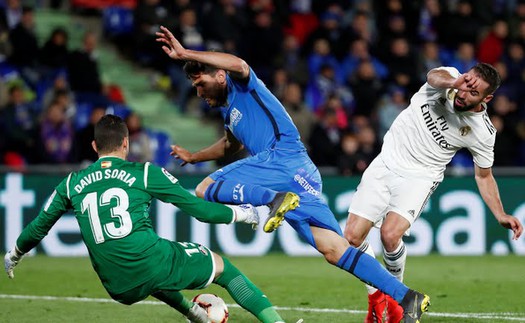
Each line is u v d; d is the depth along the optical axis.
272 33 55.34
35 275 36.31
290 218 23.52
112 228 20.69
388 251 25.52
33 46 51.78
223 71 24.36
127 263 20.69
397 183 25.70
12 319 26.61
